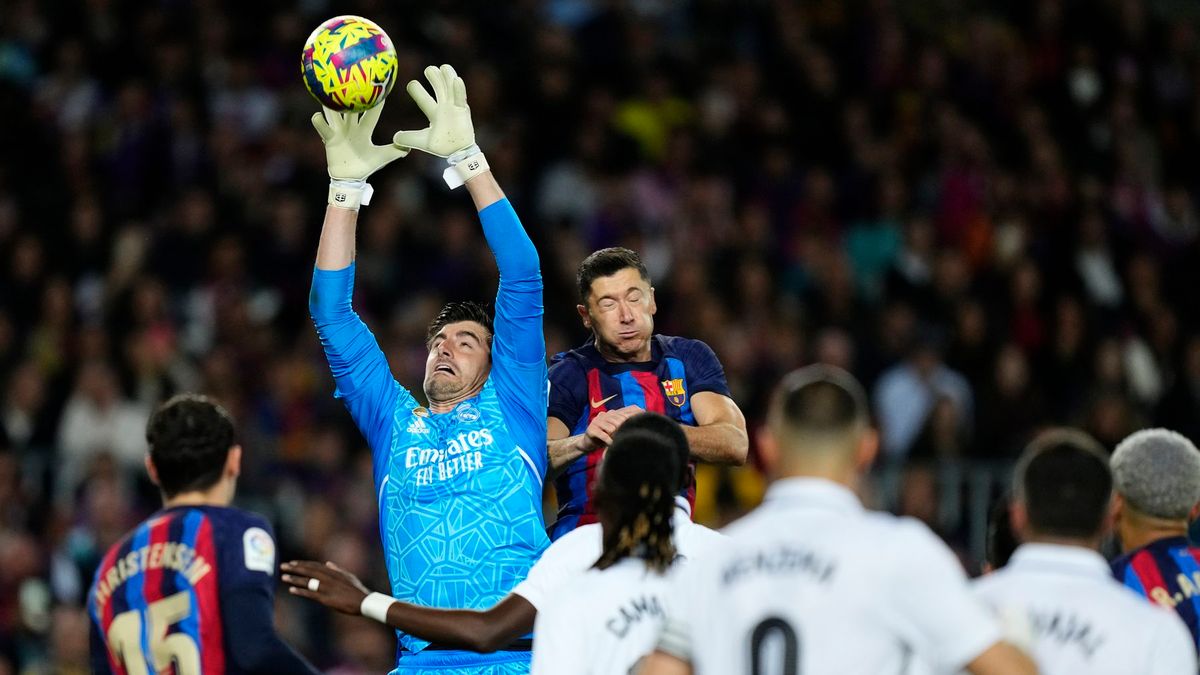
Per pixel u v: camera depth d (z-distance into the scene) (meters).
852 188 57.16
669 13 64.62
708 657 16.02
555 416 22.17
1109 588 17.62
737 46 63.53
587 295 22.16
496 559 20.83
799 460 16.45
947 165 58.59
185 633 20.05
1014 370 48.94
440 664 20.66
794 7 64.38
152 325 47.69
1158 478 20.94
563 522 21.88
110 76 56.91
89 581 40.84
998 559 21.47
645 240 53.97
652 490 18.05
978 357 49.78
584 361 22.48
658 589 17.97
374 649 38.53
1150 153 65.50
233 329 48.19
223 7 58.62
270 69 56.66
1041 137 62.12
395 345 46.59
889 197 56.62
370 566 41.34
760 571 15.95
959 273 53.12
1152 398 53.06
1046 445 18.22
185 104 54.69
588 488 21.86
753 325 49.47
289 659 19.89
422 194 51.69
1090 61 65.50
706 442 21.02
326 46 20.78
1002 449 47.16
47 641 39.25
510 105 57.00
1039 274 55.59
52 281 49.38
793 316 50.00
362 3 57.62
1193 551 21.03
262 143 54.53
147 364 46.62
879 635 15.55
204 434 20.86
